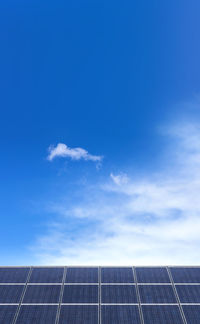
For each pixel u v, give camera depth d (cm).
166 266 3528
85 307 2928
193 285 3198
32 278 3344
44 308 2923
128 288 3175
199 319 2786
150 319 2791
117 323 2750
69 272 3438
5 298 3052
